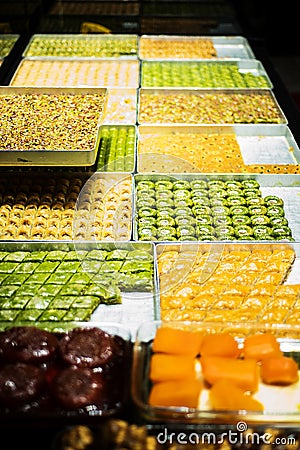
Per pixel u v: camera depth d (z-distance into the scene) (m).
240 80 2.79
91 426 1.38
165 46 3.07
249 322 1.62
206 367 1.46
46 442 1.38
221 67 2.90
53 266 1.81
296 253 1.88
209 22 3.25
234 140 2.41
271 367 1.48
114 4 3.36
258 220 2.00
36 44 3.00
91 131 2.09
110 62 2.90
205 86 2.73
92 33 3.13
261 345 1.52
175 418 1.39
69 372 1.45
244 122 2.47
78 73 2.78
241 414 1.38
